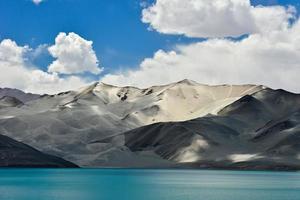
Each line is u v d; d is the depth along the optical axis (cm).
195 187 13112
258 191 11681
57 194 10650
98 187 12875
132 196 10362
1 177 17062
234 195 10569
